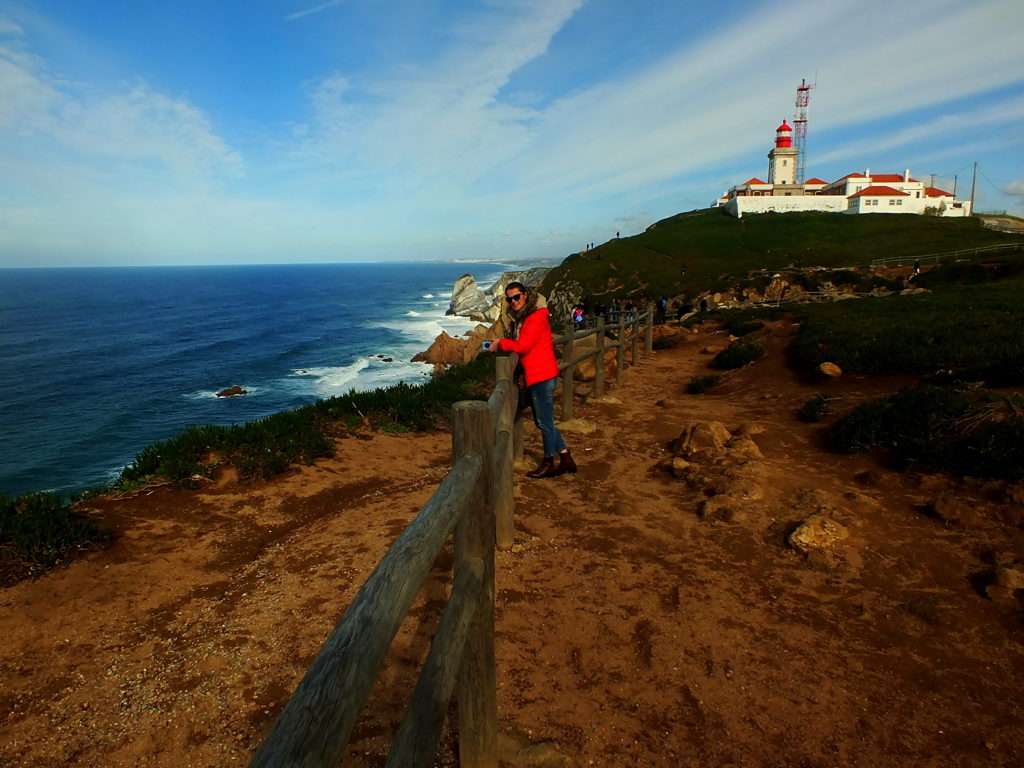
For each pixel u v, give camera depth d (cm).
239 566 429
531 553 425
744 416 854
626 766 239
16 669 307
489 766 227
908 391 689
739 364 1280
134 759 247
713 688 284
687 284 4466
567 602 360
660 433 773
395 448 739
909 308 1505
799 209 7375
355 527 480
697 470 585
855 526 444
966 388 689
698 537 448
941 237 4994
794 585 379
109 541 450
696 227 7081
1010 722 261
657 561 413
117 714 273
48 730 264
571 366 794
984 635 323
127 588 391
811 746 250
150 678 299
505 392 416
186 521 503
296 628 338
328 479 617
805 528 424
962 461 524
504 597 365
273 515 525
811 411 796
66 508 479
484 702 221
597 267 5703
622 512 497
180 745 254
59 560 413
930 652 311
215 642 328
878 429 628
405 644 315
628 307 3625
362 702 104
